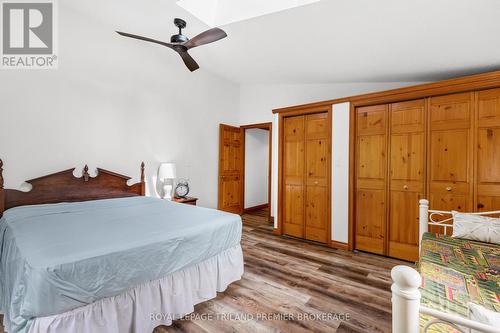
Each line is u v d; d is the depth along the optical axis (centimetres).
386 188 300
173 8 247
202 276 189
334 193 335
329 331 165
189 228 183
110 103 320
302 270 260
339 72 346
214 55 361
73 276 120
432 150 272
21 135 252
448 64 276
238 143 527
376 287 225
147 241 154
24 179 254
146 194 360
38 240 149
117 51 326
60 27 276
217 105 481
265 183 620
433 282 127
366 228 316
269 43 286
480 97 246
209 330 165
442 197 266
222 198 487
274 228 401
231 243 217
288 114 383
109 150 320
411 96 279
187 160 424
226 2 252
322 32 239
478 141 247
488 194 243
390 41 236
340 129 330
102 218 209
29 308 110
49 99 269
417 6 179
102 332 133
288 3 208
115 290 136
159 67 376
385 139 301
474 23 190
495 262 153
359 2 185
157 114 375
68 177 280
